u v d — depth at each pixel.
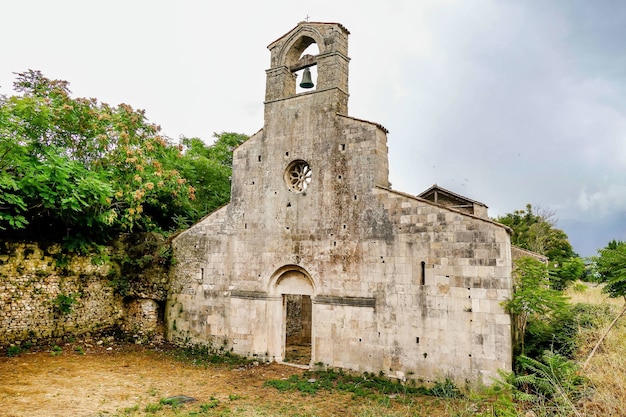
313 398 14.88
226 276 21.31
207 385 16.34
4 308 18.56
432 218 16.59
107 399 13.99
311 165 19.77
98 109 23.23
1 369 16.27
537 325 16.09
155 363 19.25
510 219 48.34
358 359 17.39
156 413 13.02
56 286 20.52
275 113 21.25
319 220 19.19
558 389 9.41
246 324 20.42
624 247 12.69
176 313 22.42
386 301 17.12
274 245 20.22
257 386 16.30
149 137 24.80
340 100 19.92
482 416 11.27
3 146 18.00
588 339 14.27
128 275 23.20
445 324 15.82
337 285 18.31
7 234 19.56
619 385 9.38
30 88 22.16
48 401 13.27
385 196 17.75
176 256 22.91
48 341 19.95
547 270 16.08
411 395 15.17
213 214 22.27
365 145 18.55
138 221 25.55
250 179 21.48
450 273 15.96
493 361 14.80
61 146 21.55
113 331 22.64
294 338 28.52
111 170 22.30
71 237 21.12
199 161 34.78
